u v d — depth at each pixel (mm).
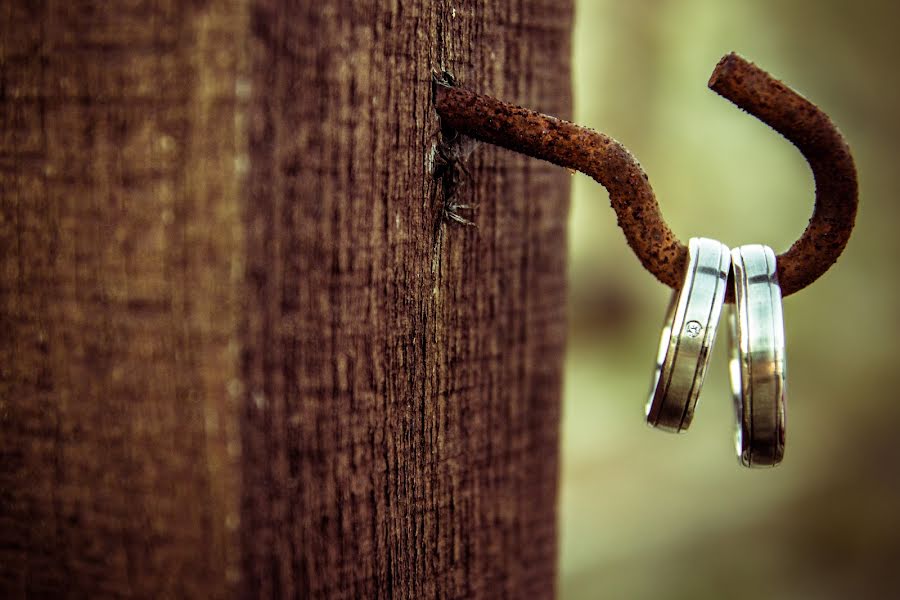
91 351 182
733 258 196
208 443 178
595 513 690
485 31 202
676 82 887
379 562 193
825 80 905
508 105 193
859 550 717
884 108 914
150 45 176
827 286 892
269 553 181
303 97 179
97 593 184
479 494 209
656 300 893
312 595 186
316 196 182
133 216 178
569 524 674
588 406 812
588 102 864
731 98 193
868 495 753
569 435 771
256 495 180
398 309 192
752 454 194
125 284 180
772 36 899
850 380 864
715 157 886
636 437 784
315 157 181
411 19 190
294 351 181
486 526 210
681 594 632
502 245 208
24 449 185
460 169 200
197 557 180
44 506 185
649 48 879
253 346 177
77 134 180
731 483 749
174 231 177
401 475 196
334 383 186
